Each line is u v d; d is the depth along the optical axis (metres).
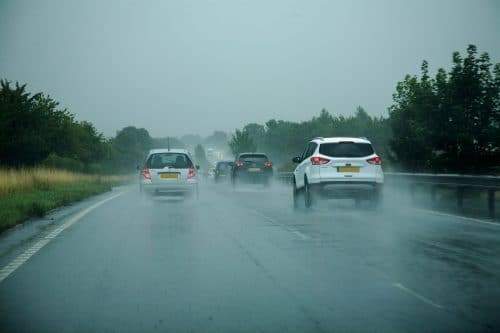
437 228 13.86
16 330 5.92
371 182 17.64
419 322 6.14
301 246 11.24
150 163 22.31
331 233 13.09
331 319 6.26
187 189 22.25
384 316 6.37
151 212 18.66
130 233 13.30
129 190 35.78
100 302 7.00
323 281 8.12
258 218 16.53
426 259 9.77
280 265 9.30
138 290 7.61
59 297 7.24
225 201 23.88
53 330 5.91
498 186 15.91
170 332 5.84
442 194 22.72
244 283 8.01
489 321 6.17
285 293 7.43
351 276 8.44
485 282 8.02
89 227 14.52
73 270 8.95
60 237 12.66
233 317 6.35
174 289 7.66
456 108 23.48
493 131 23.11
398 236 12.54
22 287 7.78
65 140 50.28
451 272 8.69
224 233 13.21
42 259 9.91
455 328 5.93
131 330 5.90
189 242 11.84
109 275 8.56
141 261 9.69
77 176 39.53
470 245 11.23
